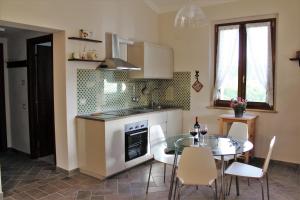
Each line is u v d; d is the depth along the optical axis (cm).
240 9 449
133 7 480
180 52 521
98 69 412
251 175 270
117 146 373
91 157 373
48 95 476
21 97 476
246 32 452
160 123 462
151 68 471
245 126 346
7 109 506
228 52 471
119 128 376
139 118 412
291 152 416
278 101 422
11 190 332
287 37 409
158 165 424
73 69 379
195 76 505
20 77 473
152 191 327
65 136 379
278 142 425
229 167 293
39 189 335
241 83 464
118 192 325
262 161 438
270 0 421
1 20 301
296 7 400
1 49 489
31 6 326
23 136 483
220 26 479
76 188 337
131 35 479
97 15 411
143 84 517
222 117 426
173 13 525
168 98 543
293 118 412
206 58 490
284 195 313
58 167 396
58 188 338
